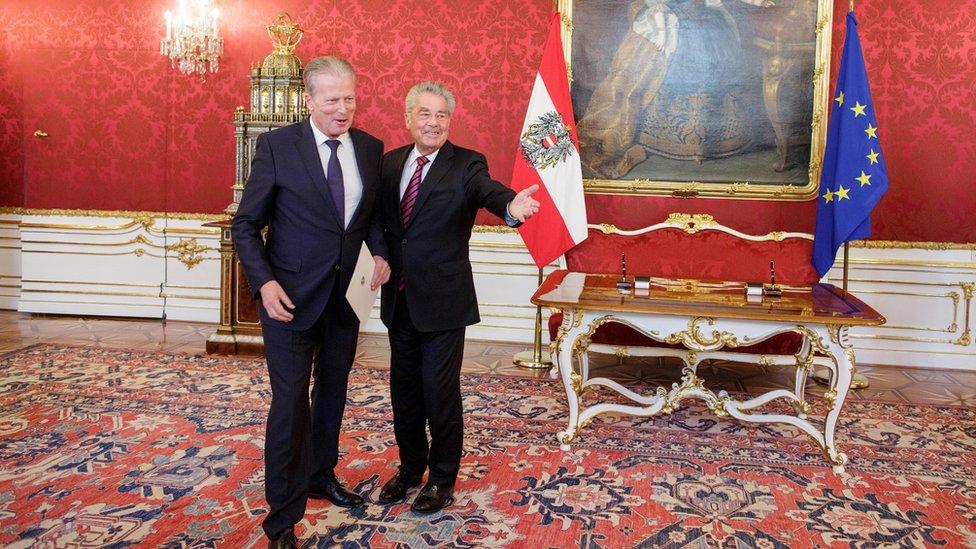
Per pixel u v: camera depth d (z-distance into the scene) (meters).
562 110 5.17
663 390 3.63
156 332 5.94
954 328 5.39
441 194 2.66
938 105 5.32
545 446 3.55
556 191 5.13
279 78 5.23
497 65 5.82
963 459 3.47
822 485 3.14
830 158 4.85
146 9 6.23
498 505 2.87
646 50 5.60
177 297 6.40
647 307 3.34
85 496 2.86
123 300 6.46
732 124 5.55
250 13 6.06
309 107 2.46
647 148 5.65
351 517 2.73
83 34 6.32
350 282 2.51
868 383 4.90
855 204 4.67
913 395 4.65
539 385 4.65
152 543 2.49
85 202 6.45
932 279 5.40
